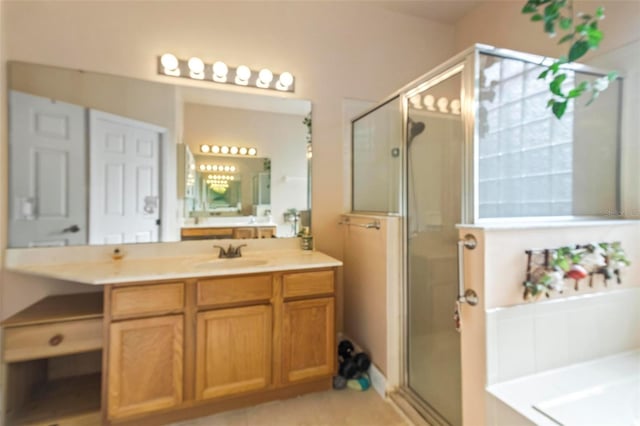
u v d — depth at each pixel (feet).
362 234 7.07
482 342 3.97
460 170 4.76
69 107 5.98
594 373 4.30
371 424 5.33
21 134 5.65
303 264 5.91
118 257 6.24
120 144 6.34
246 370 5.53
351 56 8.07
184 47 6.70
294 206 7.66
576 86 5.16
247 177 7.29
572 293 4.45
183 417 5.34
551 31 4.33
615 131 5.50
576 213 5.28
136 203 6.47
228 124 7.13
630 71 5.27
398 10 8.46
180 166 6.80
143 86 6.47
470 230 4.14
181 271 5.27
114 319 4.81
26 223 5.68
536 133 4.99
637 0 5.15
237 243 7.23
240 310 5.49
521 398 3.78
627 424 3.75
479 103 4.52
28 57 5.70
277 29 7.39
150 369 4.98
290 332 5.82
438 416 5.28
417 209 5.88
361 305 7.13
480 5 8.23
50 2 5.84
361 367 6.56
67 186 5.96
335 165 7.98
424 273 5.71
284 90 7.49
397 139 6.37
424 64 8.80
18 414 5.09
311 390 6.16
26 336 4.78
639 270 4.99
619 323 4.78
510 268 4.07
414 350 5.98
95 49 6.13
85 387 5.82
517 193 4.81
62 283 6.00
